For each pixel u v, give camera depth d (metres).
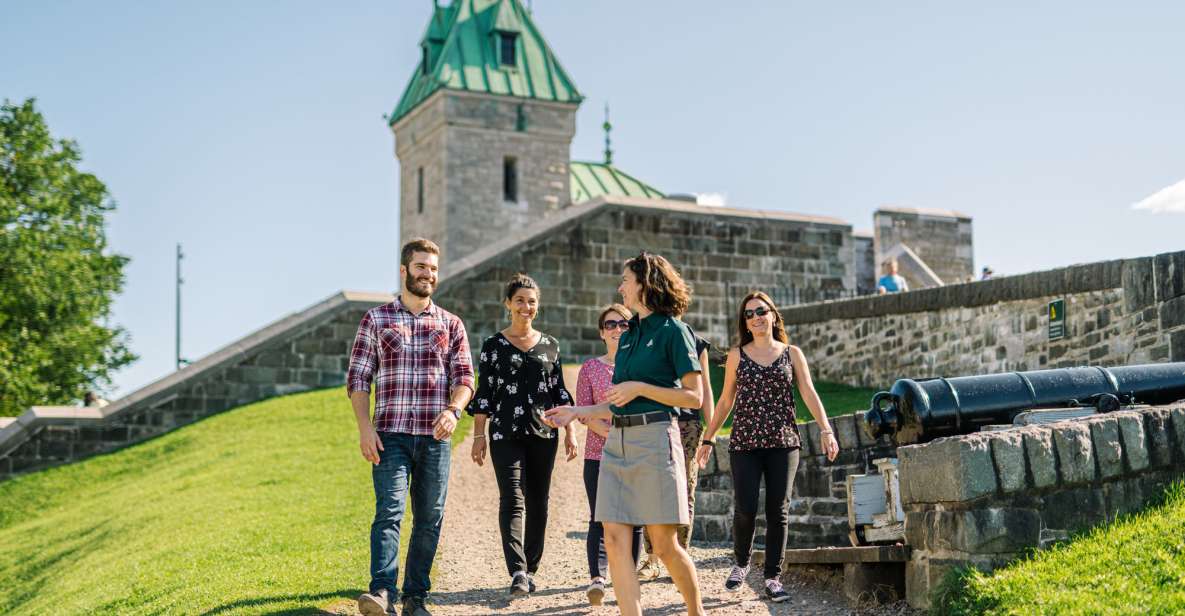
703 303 25.62
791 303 26.31
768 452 8.14
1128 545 6.67
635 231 25.17
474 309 23.58
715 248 25.86
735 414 8.24
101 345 43.53
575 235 24.61
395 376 7.70
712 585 8.63
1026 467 6.94
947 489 6.89
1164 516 7.04
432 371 7.78
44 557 14.82
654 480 6.36
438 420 7.66
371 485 13.67
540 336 8.88
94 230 44.12
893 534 8.16
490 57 53.91
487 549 10.68
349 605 7.95
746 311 8.31
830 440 8.09
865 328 20.67
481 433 8.84
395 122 57.16
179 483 16.36
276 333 22.34
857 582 7.72
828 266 26.78
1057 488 7.04
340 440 17.41
